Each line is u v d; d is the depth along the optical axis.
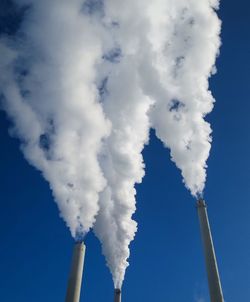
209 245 40.47
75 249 41.75
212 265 38.72
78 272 39.44
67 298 37.38
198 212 44.28
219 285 37.22
